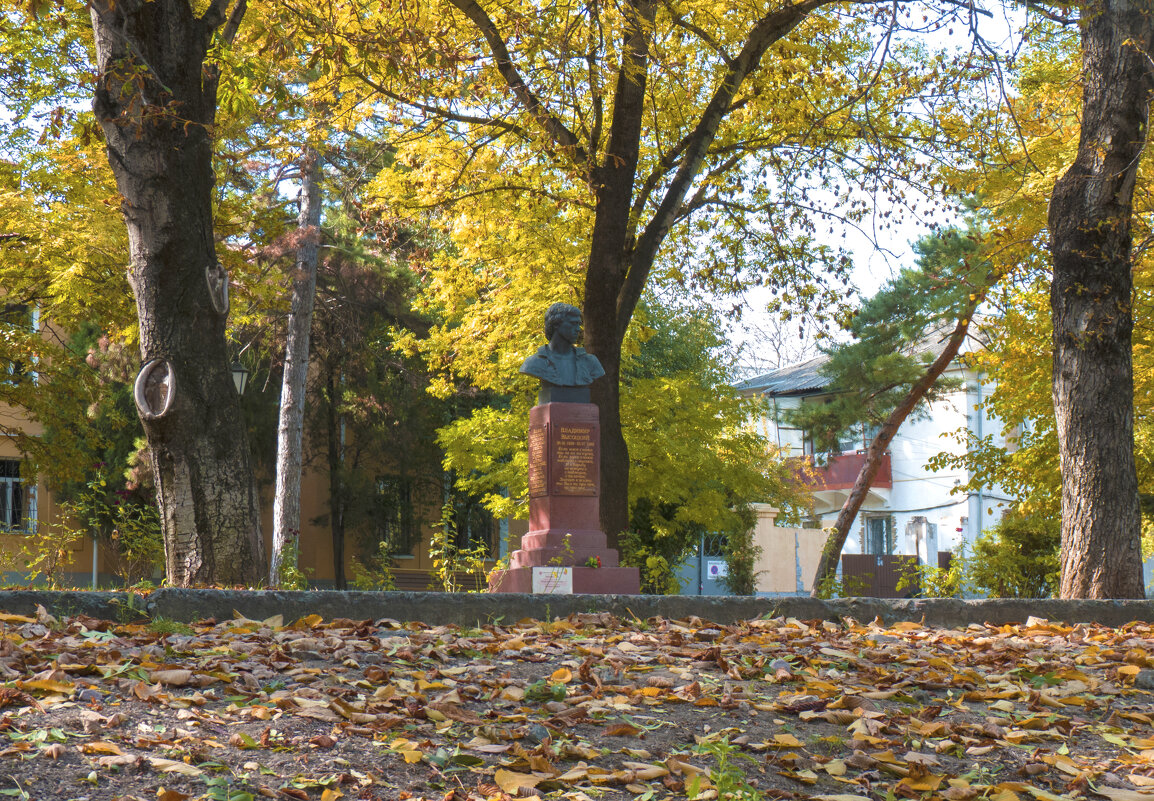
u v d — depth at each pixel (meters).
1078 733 4.80
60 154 16.02
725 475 23.36
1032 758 4.30
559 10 12.02
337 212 27.36
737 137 18.08
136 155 9.07
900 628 7.77
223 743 3.48
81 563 27.52
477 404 31.92
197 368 9.10
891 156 14.62
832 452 26.69
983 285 15.43
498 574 13.96
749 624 7.39
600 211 15.01
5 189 16.00
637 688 4.79
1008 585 19.88
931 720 4.76
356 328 29.78
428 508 32.88
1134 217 13.27
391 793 3.24
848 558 34.09
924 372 22.95
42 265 16.88
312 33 10.23
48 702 3.64
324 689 4.27
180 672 4.14
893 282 22.25
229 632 5.63
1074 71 14.86
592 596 7.48
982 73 9.73
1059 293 11.78
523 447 23.44
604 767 3.71
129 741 3.37
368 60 10.22
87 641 4.82
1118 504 11.22
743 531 30.38
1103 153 11.48
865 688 5.13
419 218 18.14
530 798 3.24
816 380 38.88
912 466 38.53
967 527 36.44
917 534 31.30
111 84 9.12
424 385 30.58
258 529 9.26
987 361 20.75
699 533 29.72
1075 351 11.56
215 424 9.12
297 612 6.52
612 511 14.74
